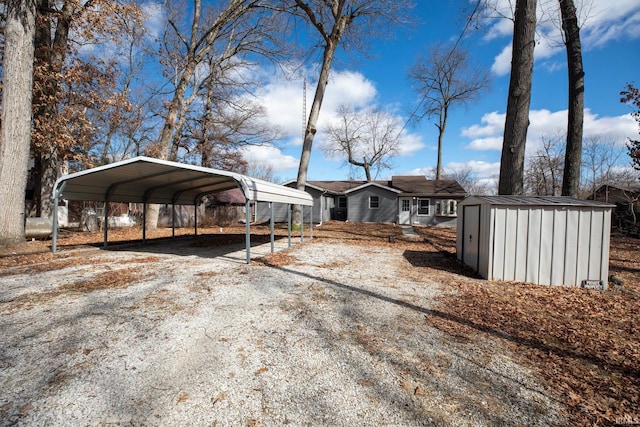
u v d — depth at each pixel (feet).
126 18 36.50
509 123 25.22
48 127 34.81
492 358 9.83
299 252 31.63
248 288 17.42
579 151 27.35
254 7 48.93
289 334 11.35
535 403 7.63
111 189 33.58
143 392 7.75
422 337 11.29
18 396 7.50
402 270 23.40
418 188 80.07
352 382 8.36
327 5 47.73
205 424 6.66
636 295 17.26
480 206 22.07
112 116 41.98
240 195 97.25
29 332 11.21
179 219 69.97
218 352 9.89
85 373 8.56
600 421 7.01
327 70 50.62
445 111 106.52
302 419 6.88
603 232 18.95
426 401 7.59
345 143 123.13
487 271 20.38
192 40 49.11
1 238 26.58
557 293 17.49
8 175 26.71
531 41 24.45
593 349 10.56
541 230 19.71
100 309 13.70
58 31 37.60
